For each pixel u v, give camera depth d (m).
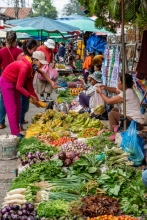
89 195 5.46
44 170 6.30
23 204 5.31
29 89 9.37
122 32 7.66
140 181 5.72
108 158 6.81
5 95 9.02
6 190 6.82
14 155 8.29
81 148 7.75
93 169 6.24
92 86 11.74
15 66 8.94
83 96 11.80
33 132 9.38
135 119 8.18
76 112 10.66
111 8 6.71
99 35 18.27
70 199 5.35
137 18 7.70
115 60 10.90
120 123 8.31
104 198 5.18
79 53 26.45
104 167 6.61
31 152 7.37
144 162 7.36
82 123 9.86
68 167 6.75
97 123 9.76
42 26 16.11
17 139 8.41
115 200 5.21
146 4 7.40
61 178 6.12
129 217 4.74
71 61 27.94
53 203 5.14
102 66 12.50
